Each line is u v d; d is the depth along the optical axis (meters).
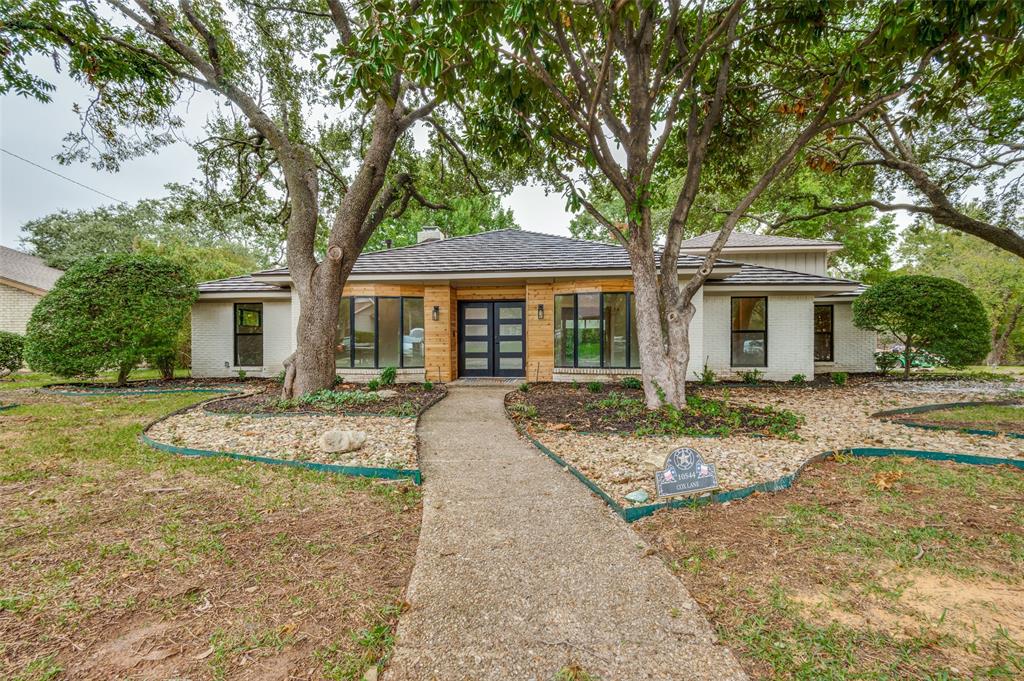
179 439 5.57
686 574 2.58
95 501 3.65
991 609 2.21
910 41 5.16
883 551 2.79
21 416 7.19
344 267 8.22
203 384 11.45
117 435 5.82
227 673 1.81
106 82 7.68
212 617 2.19
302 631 2.09
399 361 11.32
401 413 6.88
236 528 3.19
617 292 10.51
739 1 5.33
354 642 2.01
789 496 3.73
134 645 1.98
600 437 5.56
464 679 1.79
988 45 5.39
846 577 2.51
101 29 6.80
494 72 5.62
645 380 6.91
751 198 6.53
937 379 12.13
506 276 10.78
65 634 2.06
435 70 4.30
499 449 5.30
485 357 12.13
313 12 7.91
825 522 3.21
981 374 13.31
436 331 11.45
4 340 13.51
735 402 7.94
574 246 12.42
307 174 8.37
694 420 6.08
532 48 5.50
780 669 1.82
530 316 11.32
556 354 11.18
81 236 32.28
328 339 8.16
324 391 7.92
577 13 5.96
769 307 12.26
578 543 2.99
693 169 6.65
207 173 10.55
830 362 14.38
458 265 11.18
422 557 2.81
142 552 2.82
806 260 14.95
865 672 1.79
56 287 10.45
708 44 5.66
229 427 6.14
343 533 3.14
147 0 7.35
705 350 12.35
